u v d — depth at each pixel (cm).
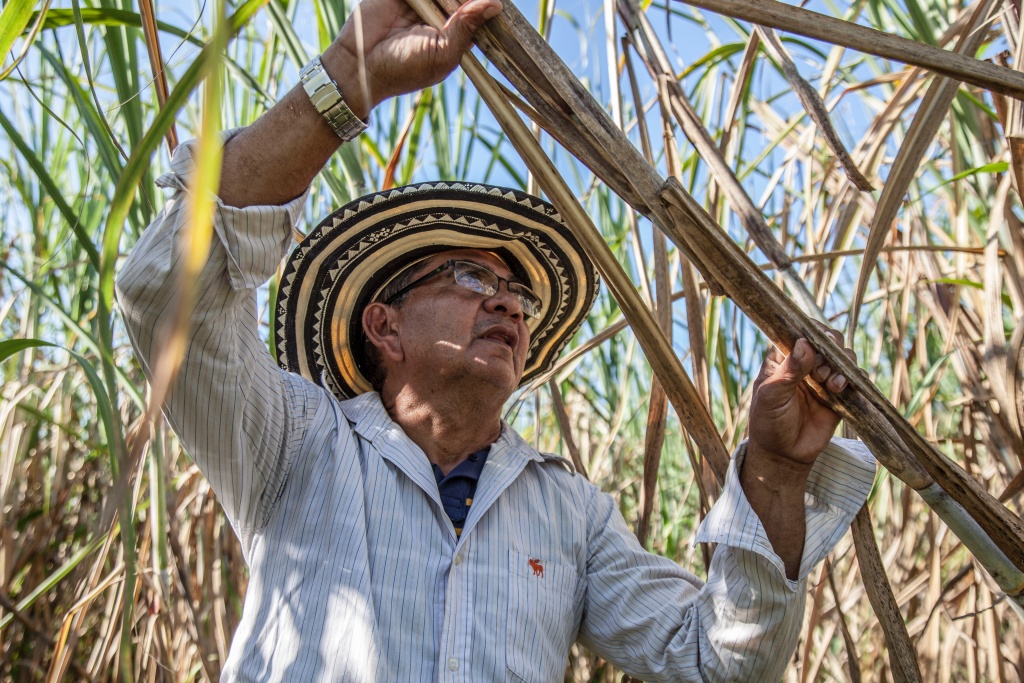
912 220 192
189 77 71
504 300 159
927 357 205
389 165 184
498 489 145
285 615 129
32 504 224
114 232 73
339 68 106
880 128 172
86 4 135
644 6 158
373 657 123
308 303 169
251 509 138
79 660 200
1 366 217
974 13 117
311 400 148
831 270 180
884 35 92
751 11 92
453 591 133
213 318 114
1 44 95
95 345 116
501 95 96
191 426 124
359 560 131
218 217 108
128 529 89
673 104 148
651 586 149
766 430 113
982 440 183
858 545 119
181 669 194
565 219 99
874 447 103
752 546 120
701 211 96
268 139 110
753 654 128
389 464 144
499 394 153
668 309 155
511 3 96
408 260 169
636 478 247
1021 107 124
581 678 224
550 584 144
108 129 107
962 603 197
